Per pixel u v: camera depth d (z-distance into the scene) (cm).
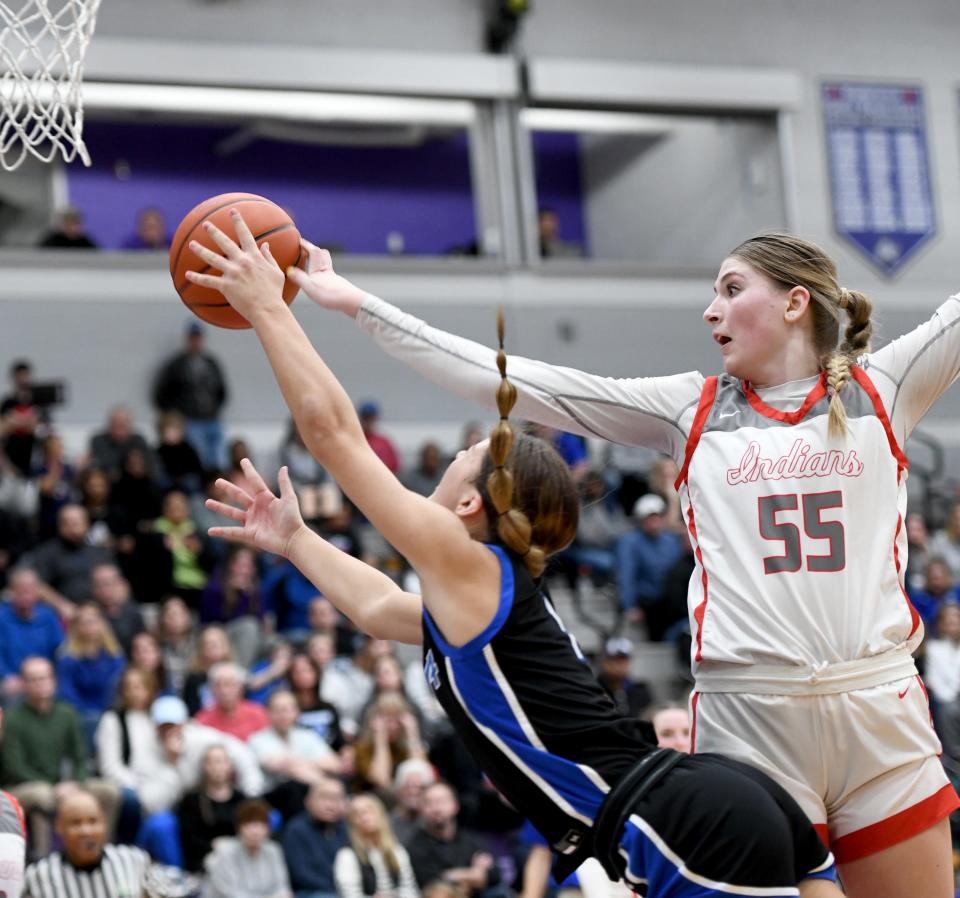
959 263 2119
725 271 357
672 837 304
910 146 2122
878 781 335
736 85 2042
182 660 1204
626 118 2080
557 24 2019
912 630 343
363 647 1226
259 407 1797
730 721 336
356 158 2050
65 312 1745
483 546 320
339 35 1927
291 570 1348
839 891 317
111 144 1942
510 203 1969
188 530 1375
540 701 313
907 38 2152
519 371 358
